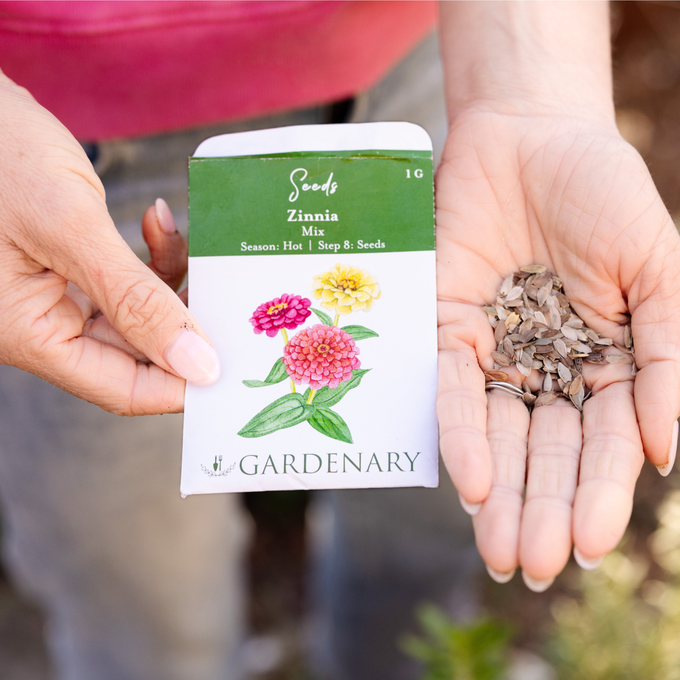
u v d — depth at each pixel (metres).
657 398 0.46
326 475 0.48
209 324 0.49
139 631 0.64
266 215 0.50
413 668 0.74
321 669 0.79
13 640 0.76
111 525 0.60
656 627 0.58
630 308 0.48
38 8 0.49
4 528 0.75
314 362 0.49
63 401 0.56
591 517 0.45
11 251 0.47
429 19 0.55
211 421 0.49
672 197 0.88
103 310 0.47
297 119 0.56
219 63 0.52
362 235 0.50
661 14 0.96
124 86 0.52
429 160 0.50
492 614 0.76
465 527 0.63
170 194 0.56
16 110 0.46
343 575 0.68
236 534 0.66
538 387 0.49
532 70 0.50
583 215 0.48
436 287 0.50
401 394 0.49
